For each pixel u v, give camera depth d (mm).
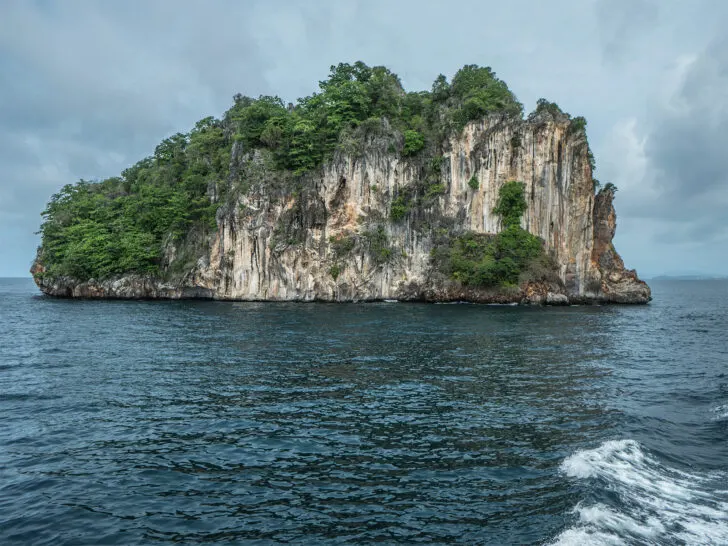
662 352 30484
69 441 14289
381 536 9266
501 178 74500
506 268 68250
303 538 9234
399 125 79562
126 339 34062
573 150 74312
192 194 82562
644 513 9812
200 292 75562
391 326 41594
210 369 24047
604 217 80688
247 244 72750
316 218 72062
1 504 10547
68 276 84125
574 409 17531
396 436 14688
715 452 13398
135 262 78812
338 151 72688
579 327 42719
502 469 12211
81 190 102375
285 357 27219
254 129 78625
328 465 12594
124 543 9102
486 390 20141
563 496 10641
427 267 71688
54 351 29266
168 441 14289
